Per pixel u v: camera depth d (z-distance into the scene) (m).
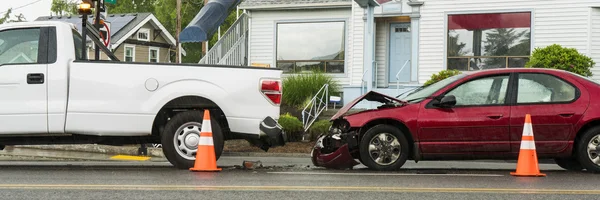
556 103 10.07
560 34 21.38
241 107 9.86
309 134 20.08
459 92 10.25
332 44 24.48
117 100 9.69
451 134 10.05
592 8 21.14
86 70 9.71
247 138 10.13
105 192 7.16
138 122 9.69
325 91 22.67
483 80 10.28
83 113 9.65
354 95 23.28
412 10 22.62
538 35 21.56
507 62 21.83
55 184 7.80
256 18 25.34
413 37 22.61
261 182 8.20
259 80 9.95
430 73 22.47
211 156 9.52
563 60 19.89
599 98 10.05
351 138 10.23
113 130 9.68
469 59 22.16
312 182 8.25
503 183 8.34
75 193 7.08
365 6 20.81
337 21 24.41
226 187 7.62
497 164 14.09
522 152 9.41
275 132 9.88
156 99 9.72
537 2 21.55
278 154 17.86
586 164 9.94
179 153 9.77
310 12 24.70
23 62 9.77
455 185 8.05
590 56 21.12
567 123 9.96
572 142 9.97
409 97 10.71
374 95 10.62
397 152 10.15
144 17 41.56
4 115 9.62
